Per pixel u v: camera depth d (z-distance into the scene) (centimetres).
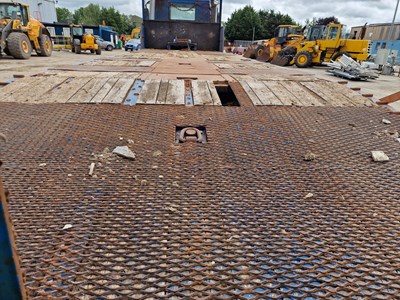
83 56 1573
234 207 129
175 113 220
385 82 1007
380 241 110
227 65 454
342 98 263
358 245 108
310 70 1286
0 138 91
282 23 4897
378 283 93
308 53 1359
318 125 211
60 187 138
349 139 194
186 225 117
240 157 170
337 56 1334
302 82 307
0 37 1061
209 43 813
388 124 216
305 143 187
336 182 149
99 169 153
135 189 139
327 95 269
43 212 121
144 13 764
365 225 119
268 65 486
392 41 2091
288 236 112
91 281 90
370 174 157
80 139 180
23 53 1118
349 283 92
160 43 796
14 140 174
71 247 103
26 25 1195
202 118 214
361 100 259
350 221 121
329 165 164
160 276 93
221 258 101
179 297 87
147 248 104
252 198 135
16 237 106
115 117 210
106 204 127
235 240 109
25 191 133
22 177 143
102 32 2831
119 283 90
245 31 4638
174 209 126
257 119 216
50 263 96
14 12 1148
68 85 262
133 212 123
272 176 153
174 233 112
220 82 294
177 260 99
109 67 373
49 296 85
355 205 132
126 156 164
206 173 154
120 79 286
